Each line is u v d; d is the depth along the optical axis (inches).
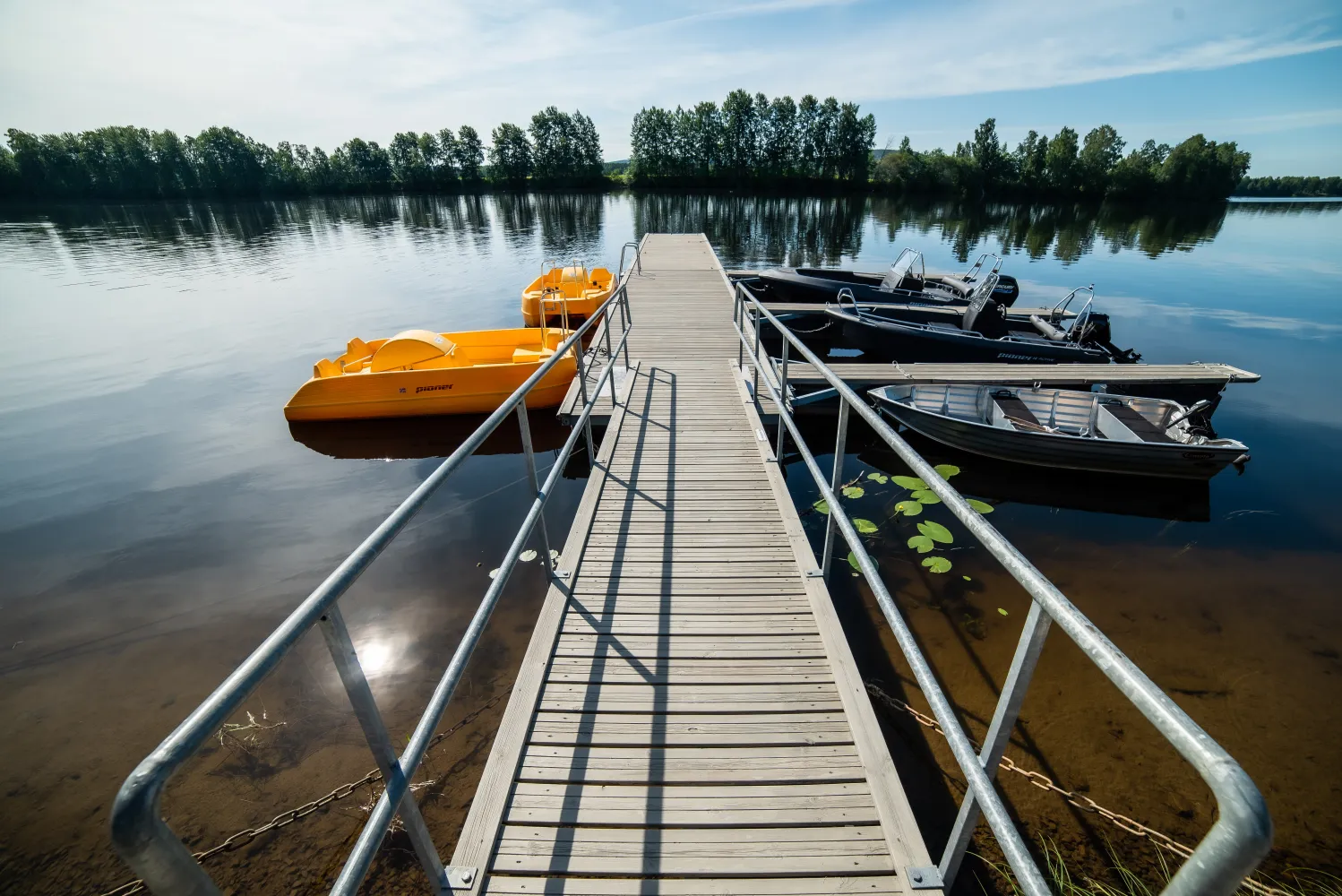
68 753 111.7
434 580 154.3
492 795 65.5
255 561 175.0
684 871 58.6
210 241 979.3
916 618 135.2
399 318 470.6
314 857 89.5
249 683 27.8
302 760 104.7
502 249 828.6
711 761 69.9
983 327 299.7
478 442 63.7
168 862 23.3
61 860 93.7
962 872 85.8
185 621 148.8
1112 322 460.4
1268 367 357.1
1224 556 165.3
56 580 166.4
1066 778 98.6
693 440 161.9
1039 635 33.9
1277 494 203.8
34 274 668.7
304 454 245.8
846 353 383.6
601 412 187.2
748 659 85.1
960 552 161.9
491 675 121.2
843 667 82.4
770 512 125.0
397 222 1248.8
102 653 137.6
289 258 780.6
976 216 1251.2
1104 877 85.0
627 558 109.1
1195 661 126.5
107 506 207.2
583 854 60.2
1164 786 97.1
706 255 483.8
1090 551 167.6
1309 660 126.3
